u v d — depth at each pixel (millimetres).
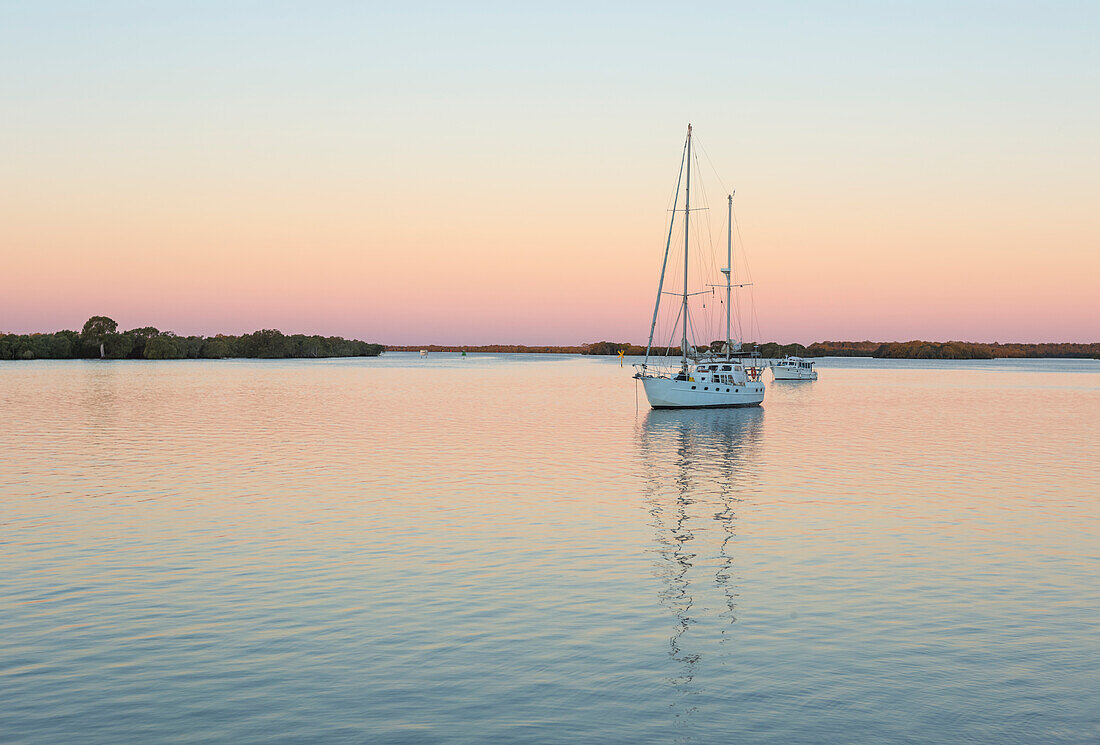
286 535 30344
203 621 21047
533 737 15242
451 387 141375
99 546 28484
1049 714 16156
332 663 18469
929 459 52719
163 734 15234
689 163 94188
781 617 21672
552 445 59250
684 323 95438
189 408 89250
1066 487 41906
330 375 187250
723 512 35188
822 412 92438
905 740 15156
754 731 15492
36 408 87688
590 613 21906
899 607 22484
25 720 15703
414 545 28984
